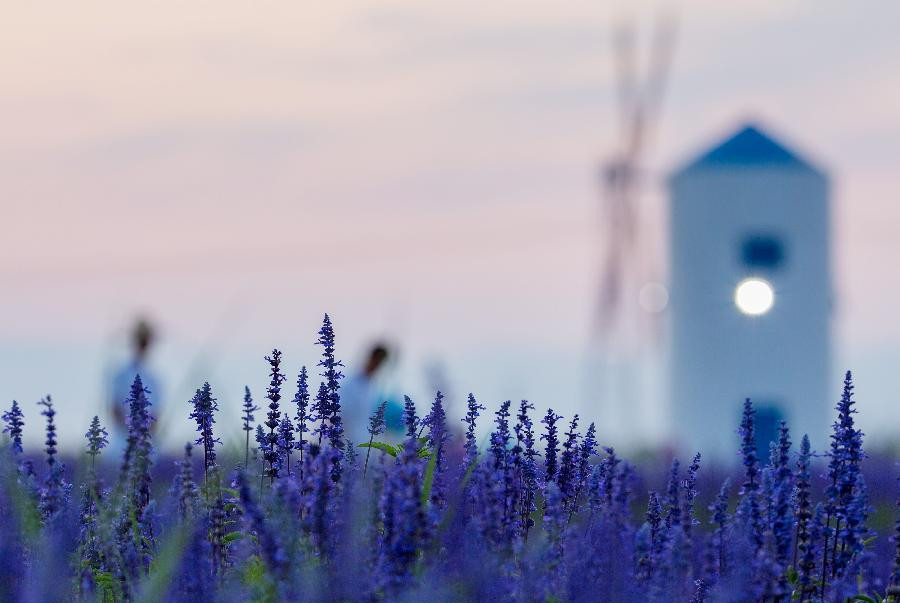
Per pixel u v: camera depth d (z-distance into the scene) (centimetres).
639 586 1588
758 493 1639
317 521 1542
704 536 1686
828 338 10981
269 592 1452
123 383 2591
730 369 10912
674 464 1780
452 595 1427
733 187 11012
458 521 1656
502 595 1479
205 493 1655
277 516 1513
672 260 11144
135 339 2642
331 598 1419
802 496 1667
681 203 11125
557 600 1490
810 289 10950
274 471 1686
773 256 11000
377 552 1520
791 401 10869
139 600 1480
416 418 1745
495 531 1636
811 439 10781
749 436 1719
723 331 10931
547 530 1592
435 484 1739
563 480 1800
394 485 1538
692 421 10888
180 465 1678
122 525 1642
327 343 1742
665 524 1727
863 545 1647
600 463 1778
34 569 1550
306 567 1480
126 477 1647
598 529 1625
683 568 1584
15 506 1611
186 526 1584
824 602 1620
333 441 1723
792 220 11062
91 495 1680
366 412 2020
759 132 11294
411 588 1430
